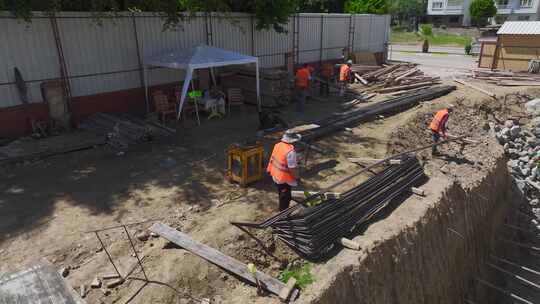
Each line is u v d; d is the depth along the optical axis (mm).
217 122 15422
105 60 14664
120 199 9281
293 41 22672
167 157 11820
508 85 22516
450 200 10523
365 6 33125
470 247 11352
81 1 14375
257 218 8484
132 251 7359
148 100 16109
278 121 14141
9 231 7938
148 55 15836
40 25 12883
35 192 9602
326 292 6621
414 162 11219
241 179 9844
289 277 6973
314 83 20938
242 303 6285
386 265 7949
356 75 22906
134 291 6402
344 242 7867
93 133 13562
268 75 17234
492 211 13086
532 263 13656
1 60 12305
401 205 9711
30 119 13086
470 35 61000
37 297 4656
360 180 10523
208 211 8758
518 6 67125
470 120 17625
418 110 17328
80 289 6391
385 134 14164
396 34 63656
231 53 15141
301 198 9383
